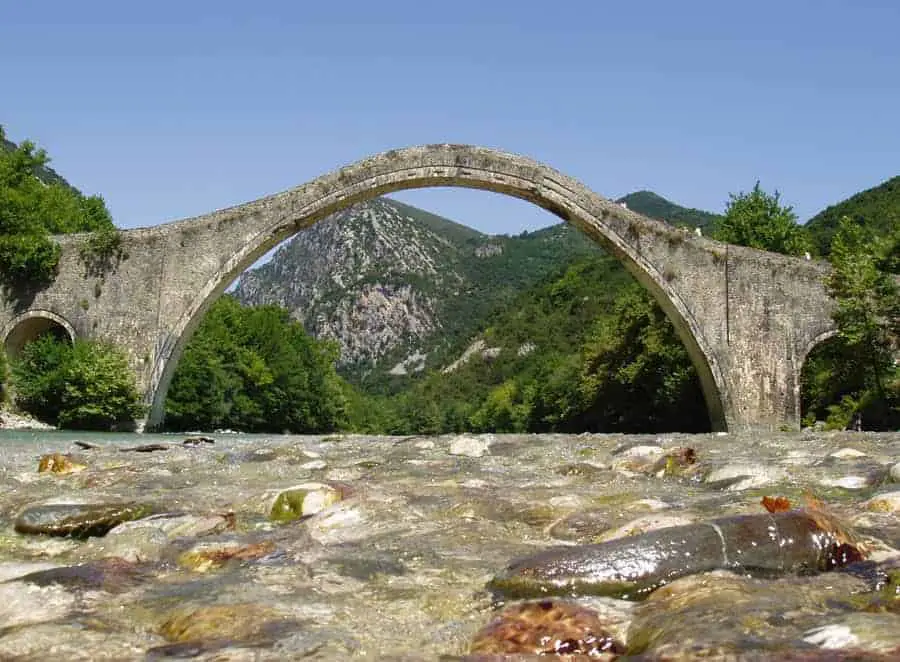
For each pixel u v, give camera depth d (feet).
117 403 108.88
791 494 31.48
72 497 31.99
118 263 114.21
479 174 120.06
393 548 22.71
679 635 13.25
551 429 240.73
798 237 173.68
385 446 66.64
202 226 114.73
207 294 113.80
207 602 16.83
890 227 158.40
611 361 163.43
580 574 17.75
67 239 115.44
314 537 24.26
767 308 118.62
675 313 118.52
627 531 22.06
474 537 24.29
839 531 19.44
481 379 424.46
